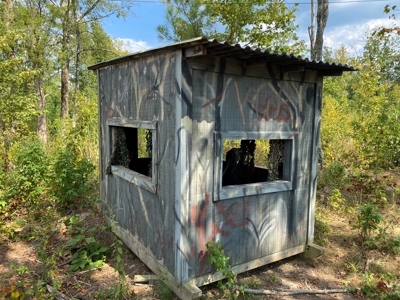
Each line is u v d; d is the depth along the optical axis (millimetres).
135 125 3283
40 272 3197
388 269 3445
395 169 7484
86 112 7727
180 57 2479
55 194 4992
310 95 3455
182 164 2547
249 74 2896
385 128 6359
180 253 2623
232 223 2947
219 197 2795
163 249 2906
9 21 9484
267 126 3111
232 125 2854
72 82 18828
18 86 7066
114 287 2840
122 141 4156
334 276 3322
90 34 15422
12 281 3004
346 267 3494
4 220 4508
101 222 4477
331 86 10031
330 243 4066
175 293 2715
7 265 3375
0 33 7320
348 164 7535
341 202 5266
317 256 3545
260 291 2895
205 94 2652
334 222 4746
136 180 3326
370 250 3879
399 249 3838
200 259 2758
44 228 4145
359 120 8266
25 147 5254
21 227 4305
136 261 3480
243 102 2908
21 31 9039
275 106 3158
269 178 3545
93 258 3535
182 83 2494
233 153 3963
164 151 2797
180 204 2572
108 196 4305
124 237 3783
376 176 6219
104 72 4152
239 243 3025
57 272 3150
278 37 10000
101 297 2754
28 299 2717
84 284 2992
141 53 2922
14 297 2617
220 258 2615
